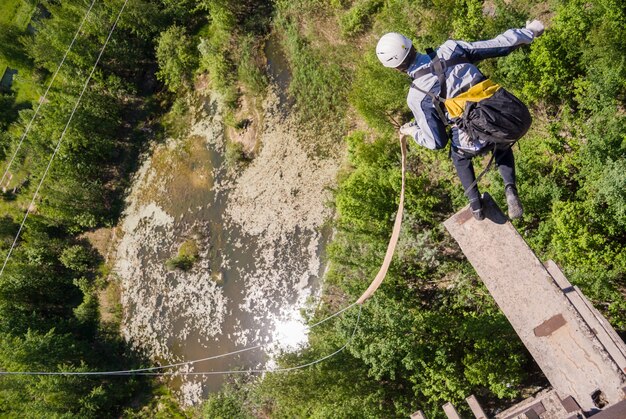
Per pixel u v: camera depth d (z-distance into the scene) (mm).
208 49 25531
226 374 21484
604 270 12742
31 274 27438
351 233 17594
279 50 24281
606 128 13109
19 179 30359
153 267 25062
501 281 6457
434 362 14344
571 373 6164
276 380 15664
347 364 15508
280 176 22297
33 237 28094
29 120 29406
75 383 23734
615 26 13008
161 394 23219
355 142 18625
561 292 6199
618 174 12000
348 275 18172
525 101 15117
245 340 21266
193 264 23750
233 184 23766
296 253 20859
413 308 16422
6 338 24797
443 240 16859
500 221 6445
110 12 28094
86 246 27703
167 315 23938
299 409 15719
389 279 16438
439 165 17469
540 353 6305
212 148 25016
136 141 27922
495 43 5512
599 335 7594
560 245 13031
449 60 5395
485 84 5277
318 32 23000
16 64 32062
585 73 14211
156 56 27938
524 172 14391
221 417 19562
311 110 22328
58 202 27391
